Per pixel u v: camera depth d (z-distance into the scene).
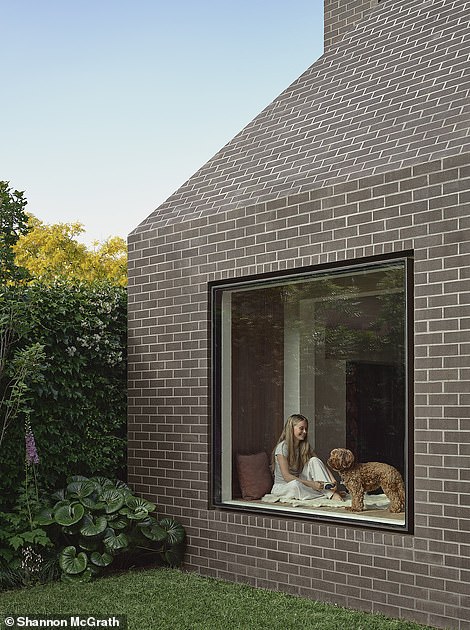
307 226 8.39
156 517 10.01
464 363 7.00
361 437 7.97
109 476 10.44
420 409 7.30
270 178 9.11
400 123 8.09
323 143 8.84
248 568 8.85
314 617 7.43
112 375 10.54
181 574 9.32
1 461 9.31
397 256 7.65
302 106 9.79
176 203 10.31
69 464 10.03
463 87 7.77
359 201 7.90
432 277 7.26
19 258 31.95
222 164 10.24
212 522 9.30
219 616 7.50
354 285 8.07
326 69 10.02
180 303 9.82
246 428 9.13
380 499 7.77
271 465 8.84
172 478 9.84
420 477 7.28
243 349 9.16
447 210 7.17
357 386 8.03
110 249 33.03
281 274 8.77
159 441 10.03
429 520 7.20
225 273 9.27
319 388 8.41
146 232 10.34
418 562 7.25
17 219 9.83
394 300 7.68
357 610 7.72
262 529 8.72
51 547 9.39
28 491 9.23
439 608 7.08
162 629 7.13
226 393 9.34
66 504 9.31
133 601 8.09
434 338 7.23
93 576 9.18
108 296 10.59
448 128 7.48
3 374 9.12
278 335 8.84
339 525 8.04
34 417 9.66
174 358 9.88
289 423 8.70
